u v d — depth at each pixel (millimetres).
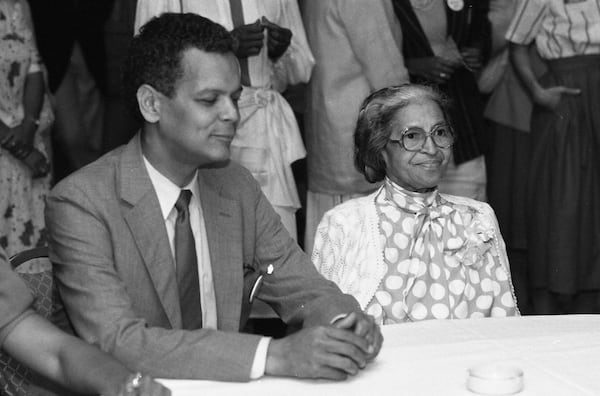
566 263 5621
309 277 2816
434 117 3252
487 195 5902
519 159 5797
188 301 2639
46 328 2338
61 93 5434
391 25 4918
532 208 5730
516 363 2277
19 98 4809
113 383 2143
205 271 2740
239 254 2760
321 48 4887
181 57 2518
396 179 3303
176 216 2664
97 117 5527
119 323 2395
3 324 2330
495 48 5676
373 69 4832
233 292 2729
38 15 5254
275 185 4512
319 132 4945
